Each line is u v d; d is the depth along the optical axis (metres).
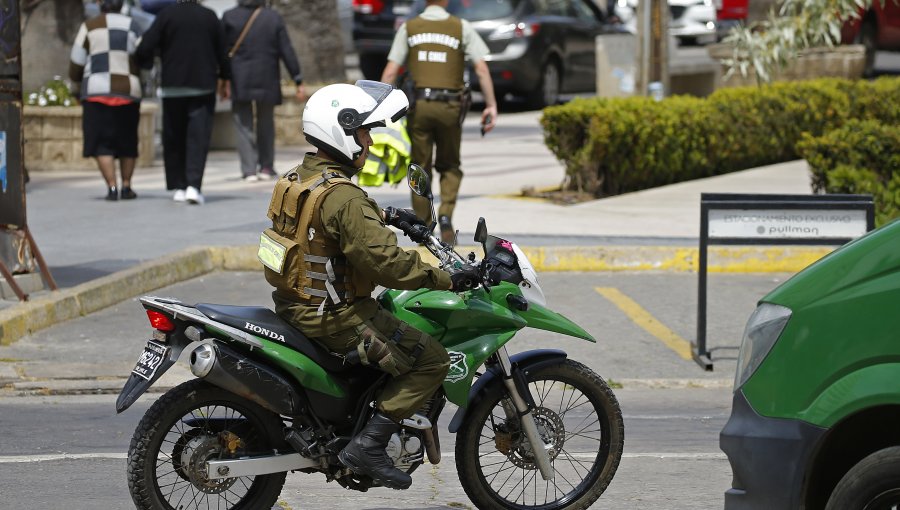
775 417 14.62
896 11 75.62
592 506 19.70
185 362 28.14
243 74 51.31
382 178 36.28
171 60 45.25
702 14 75.31
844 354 14.21
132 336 30.28
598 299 34.34
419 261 16.52
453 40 36.56
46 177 53.91
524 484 19.52
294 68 51.84
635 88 57.09
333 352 16.91
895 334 13.99
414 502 19.89
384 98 16.75
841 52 69.19
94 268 35.41
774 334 14.78
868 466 14.09
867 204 28.30
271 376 16.56
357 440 17.02
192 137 45.56
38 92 58.03
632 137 47.66
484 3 74.44
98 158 46.56
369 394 17.28
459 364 17.53
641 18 56.34
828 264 14.71
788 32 35.75
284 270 16.62
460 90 36.72
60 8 61.62
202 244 38.38
